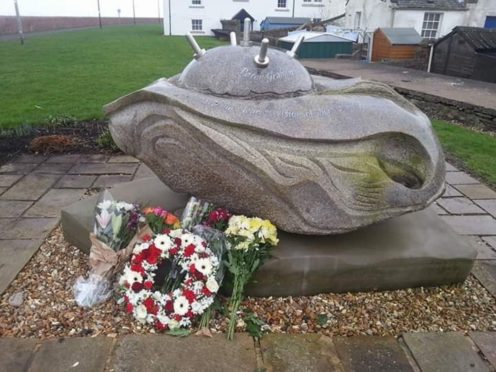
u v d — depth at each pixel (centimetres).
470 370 234
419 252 292
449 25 1805
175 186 306
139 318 250
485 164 554
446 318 274
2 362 229
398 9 1744
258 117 264
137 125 298
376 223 312
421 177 285
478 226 392
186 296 249
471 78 1159
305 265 280
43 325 256
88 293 272
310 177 266
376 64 1470
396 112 277
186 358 235
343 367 234
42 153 552
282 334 255
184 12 2602
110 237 279
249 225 271
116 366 228
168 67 1304
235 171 272
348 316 273
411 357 243
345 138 263
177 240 262
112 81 1051
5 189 444
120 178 480
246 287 281
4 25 2498
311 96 283
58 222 374
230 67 287
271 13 2702
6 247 332
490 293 298
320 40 1673
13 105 777
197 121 268
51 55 1509
